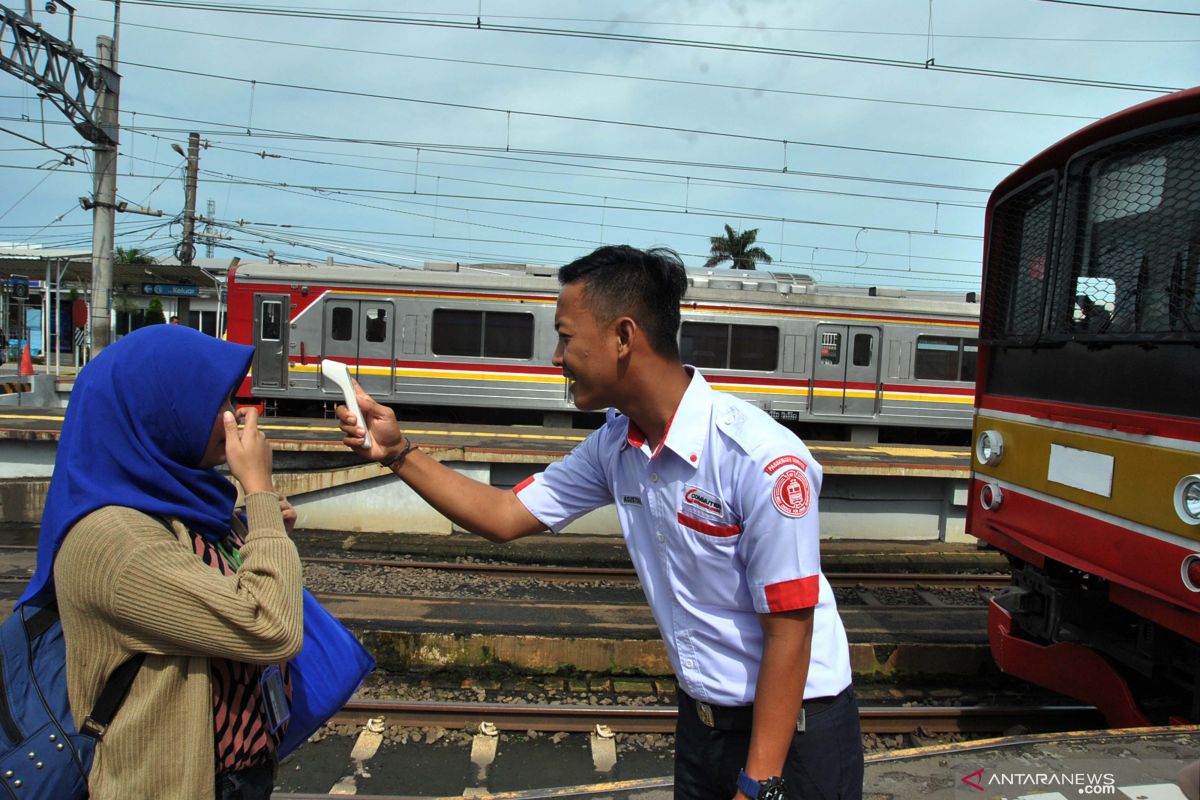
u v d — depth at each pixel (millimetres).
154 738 1312
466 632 4914
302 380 12773
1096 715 4395
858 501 8625
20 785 1283
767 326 13188
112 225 13898
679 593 1549
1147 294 3113
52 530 1336
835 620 1601
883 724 4309
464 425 12102
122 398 1367
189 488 1450
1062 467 3512
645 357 1494
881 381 13430
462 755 3928
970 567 7566
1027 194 3957
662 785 2412
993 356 4195
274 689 1547
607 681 4762
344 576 6496
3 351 25734
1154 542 2947
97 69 13086
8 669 1342
